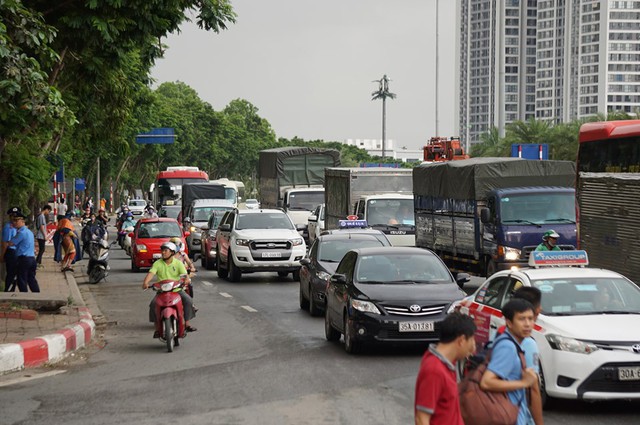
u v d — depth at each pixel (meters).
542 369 10.36
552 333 10.34
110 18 19.55
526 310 6.75
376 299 14.51
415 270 15.61
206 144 147.88
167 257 15.94
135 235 33.91
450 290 14.88
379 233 21.78
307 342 16.28
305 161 46.03
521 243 23.39
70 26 19.31
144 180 129.25
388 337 14.36
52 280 28.53
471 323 5.83
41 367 13.81
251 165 168.25
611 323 10.48
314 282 20.02
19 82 15.45
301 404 10.80
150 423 9.88
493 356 6.47
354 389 11.73
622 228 17.92
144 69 37.38
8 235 22.64
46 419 10.14
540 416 6.74
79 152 56.47
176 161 130.75
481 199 24.88
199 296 24.80
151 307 15.82
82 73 22.61
